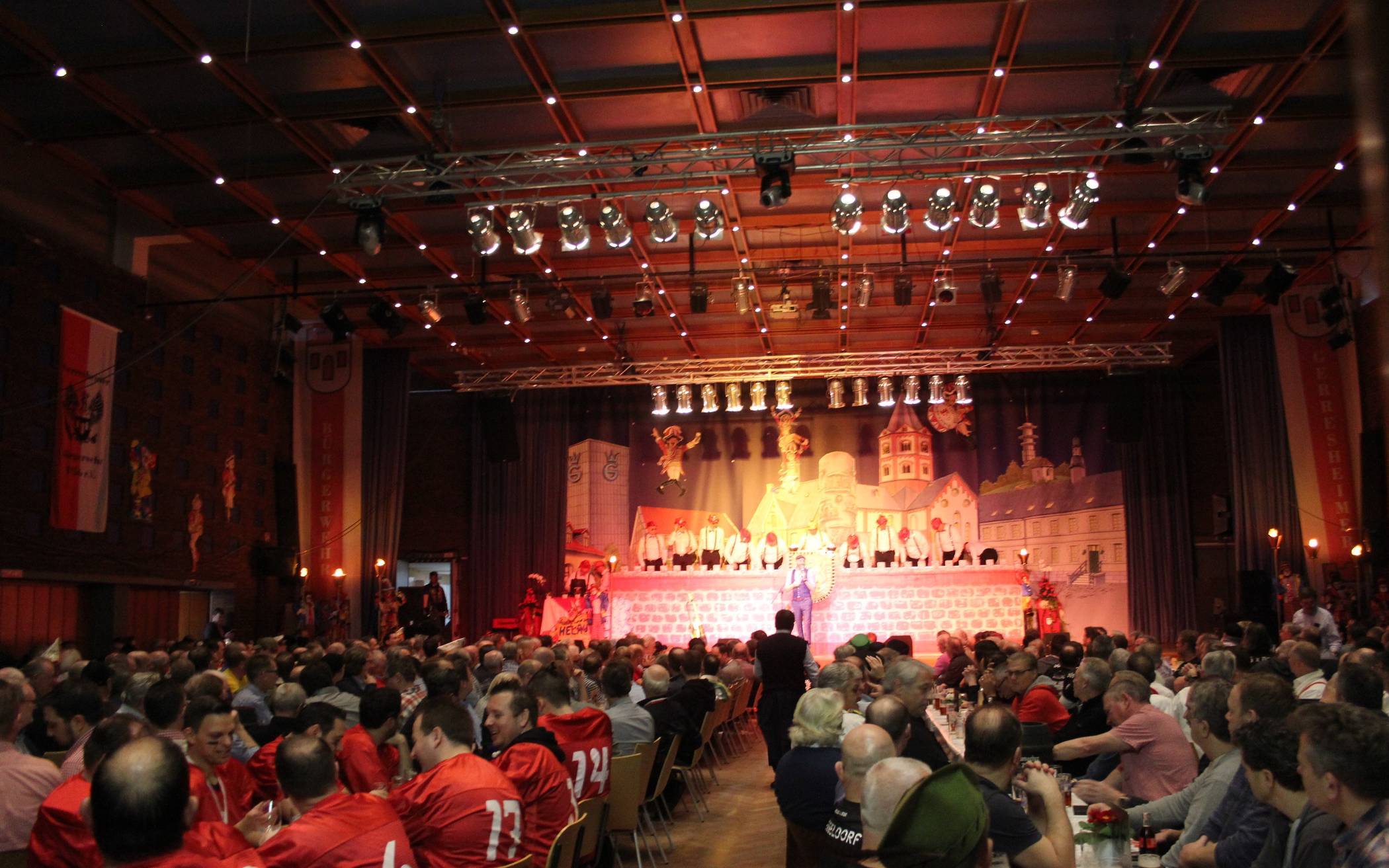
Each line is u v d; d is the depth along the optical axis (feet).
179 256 61.16
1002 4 36.37
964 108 43.65
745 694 50.21
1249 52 38.99
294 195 50.14
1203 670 22.71
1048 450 80.84
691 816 34.73
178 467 59.47
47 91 41.70
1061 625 74.84
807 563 78.13
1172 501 79.30
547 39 38.09
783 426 82.89
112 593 53.31
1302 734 9.61
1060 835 11.87
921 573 77.10
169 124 43.09
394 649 28.58
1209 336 76.02
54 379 49.52
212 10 36.14
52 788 15.29
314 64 39.40
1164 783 18.10
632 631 79.30
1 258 46.96
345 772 17.29
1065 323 71.05
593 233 54.85
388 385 74.64
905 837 6.70
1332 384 67.97
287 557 66.90
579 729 19.99
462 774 13.78
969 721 12.70
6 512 46.44
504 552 83.46
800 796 16.51
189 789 9.45
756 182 48.83
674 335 73.72
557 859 15.24
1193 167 39.99
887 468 81.71
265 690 27.30
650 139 40.40
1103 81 41.47
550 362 79.05
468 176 41.65
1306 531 67.92
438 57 39.24
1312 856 10.48
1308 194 50.80
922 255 58.70
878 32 38.14
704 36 38.22
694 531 82.43
